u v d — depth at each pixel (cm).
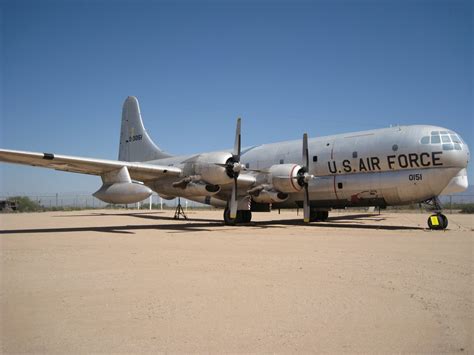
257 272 630
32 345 338
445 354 316
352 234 1249
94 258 777
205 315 415
